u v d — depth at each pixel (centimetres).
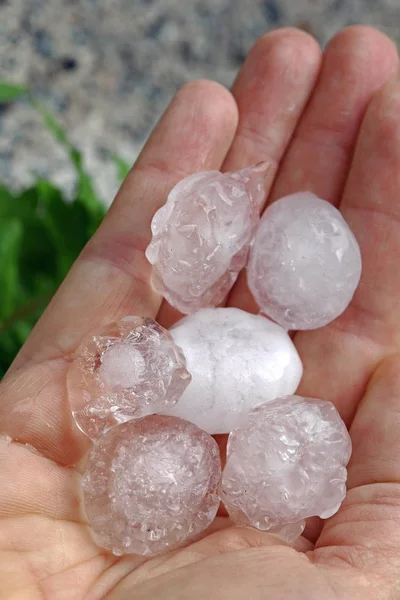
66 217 35
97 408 26
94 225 34
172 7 49
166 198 29
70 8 47
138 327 27
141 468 25
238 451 26
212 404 27
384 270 28
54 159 44
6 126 44
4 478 25
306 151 30
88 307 28
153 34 48
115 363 26
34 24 46
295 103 30
